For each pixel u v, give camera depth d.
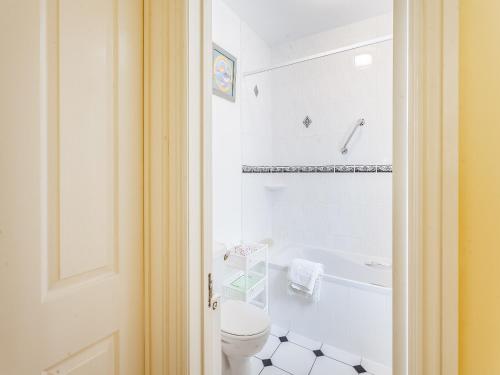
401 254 0.53
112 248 0.80
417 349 0.50
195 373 0.84
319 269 1.93
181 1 0.79
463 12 0.47
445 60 0.47
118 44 0.80
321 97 2.53
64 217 0.67
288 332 2.04
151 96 0.86
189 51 0.80
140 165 0.87
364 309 1.76
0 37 0.56
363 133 2.35
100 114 0.75
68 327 0.69
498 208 0.45
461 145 0.47
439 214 0.47
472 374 0.47
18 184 0.59
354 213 2.41
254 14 2.20
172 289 0.83
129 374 0.84
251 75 2.43
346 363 1.73
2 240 0.57
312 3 2.06
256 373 1.64
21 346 0.60
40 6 0.62
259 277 2.10
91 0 0.73
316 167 2.58
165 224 0.84
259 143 2.57
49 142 0.65
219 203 2.04
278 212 2.79
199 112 0.85
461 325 0.47
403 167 0.53
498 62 0.45
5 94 0.57
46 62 0.64
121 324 0.82
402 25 0.52
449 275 0.47
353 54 2.36
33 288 0.62
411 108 0.50
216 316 0.94
